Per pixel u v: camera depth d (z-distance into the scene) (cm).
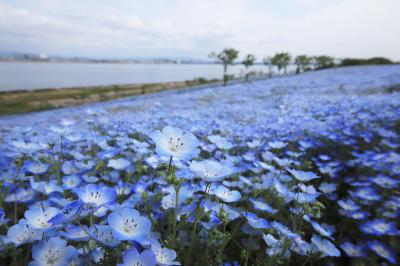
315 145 467
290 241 172
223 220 168
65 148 370
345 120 591
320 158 402
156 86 4919
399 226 263
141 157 289
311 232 243
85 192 138
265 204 221
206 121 593
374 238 250
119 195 216
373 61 5181
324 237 238
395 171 336
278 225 183
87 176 248
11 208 224
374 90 1330
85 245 144
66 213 127
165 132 163
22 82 7025
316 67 5734
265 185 266
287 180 288
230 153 412
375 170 363
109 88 4812
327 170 338
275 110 838
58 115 1217
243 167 316
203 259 159
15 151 283
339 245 232
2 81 7256
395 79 1730
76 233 137
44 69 16262
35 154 306
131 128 459
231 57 3067
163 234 183
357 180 355
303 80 2372
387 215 267
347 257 233
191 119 586
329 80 2141
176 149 158
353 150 466
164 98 1747
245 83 2739
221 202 211
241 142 464
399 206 268
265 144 446
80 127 568
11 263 144
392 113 600
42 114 1455
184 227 176
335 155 446
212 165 160
